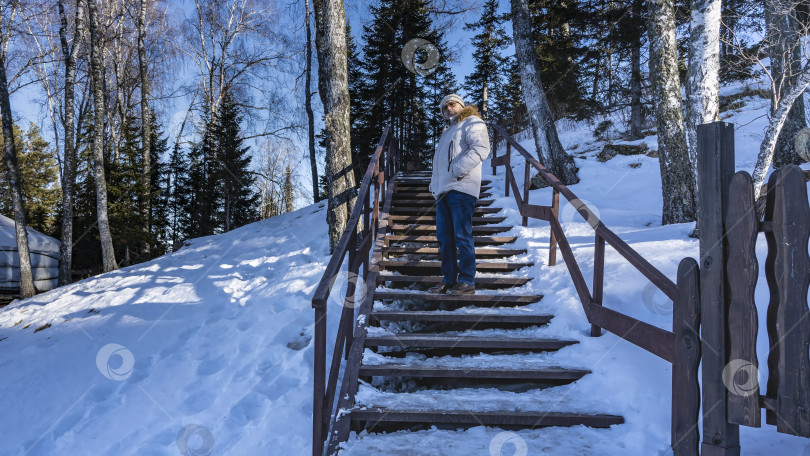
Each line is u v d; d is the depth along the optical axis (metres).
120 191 14.66
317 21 6.05
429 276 4.24
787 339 1.70
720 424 1.85
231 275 6.05
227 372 3.71
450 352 3.38
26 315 6.67
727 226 1.89
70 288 7.57
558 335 3.37
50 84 20.56
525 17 9.94
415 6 20.69
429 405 2.63
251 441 2.71
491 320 3.53
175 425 3.09
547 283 4.14
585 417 2.48
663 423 2.34
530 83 9.75
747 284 1.81
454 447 2.30
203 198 22.61
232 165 20.59
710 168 1.94
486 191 8.24
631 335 2.76
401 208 6.31
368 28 21.33
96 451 2.99
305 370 3.54
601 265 3.27
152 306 5.57
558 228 4.06
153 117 24.19
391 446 2.33
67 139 11.05
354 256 3.41
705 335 1.93
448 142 3.97
